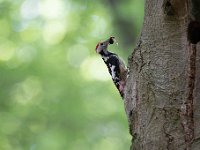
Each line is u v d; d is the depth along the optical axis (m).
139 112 6.92
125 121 15.59
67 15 16.83
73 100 15.73
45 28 16.66
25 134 15.61
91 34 16.64
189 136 6.42
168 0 6.84
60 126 15.68
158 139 6.65
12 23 16.53
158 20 7.02
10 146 15.48
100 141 15.65
